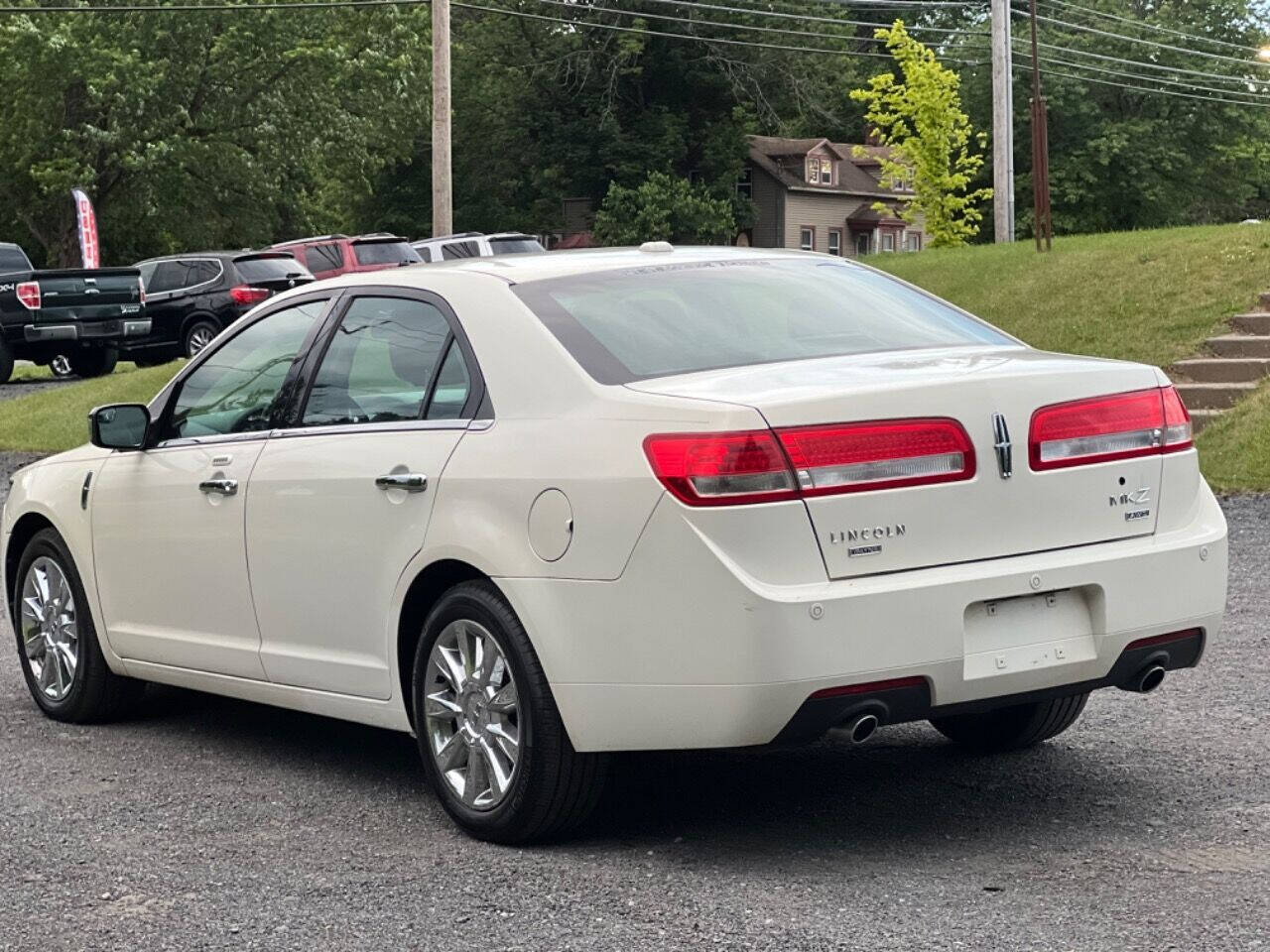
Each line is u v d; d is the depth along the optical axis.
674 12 65.12
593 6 65.75
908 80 36.88
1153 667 4.88
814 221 79.44
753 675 4.30
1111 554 4.73
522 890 4.48
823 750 5.96
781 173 77.81
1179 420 5.00
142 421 6.34
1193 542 4.90
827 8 71.69
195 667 6.14
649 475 4.43
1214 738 5.89
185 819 5.30
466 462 4.94
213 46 48.66
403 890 4.52
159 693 7.36
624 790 5.48
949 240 37.19
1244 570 9.27
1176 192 70.75
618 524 4.48
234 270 28.14
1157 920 4.04
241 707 7.08
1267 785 5.26
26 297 26.22
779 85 66.88
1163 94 70.31
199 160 49.84
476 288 5.27
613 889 4.46
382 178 69.25
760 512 4.33
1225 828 4.81
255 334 6.10
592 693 4.56
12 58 45.59
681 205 64.12
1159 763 5.59
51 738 6.54
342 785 5.68
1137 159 68.00
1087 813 5.03
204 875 4.71
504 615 4.79
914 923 4.08
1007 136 32.91
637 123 66.25
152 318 28.16
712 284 5.39
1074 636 4.70
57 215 52.47
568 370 4.85
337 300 5.79
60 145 48.25
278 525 5.62
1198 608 4.90
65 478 6.75
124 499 6.38
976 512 4.56
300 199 54.75
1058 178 67.94
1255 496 11.62
